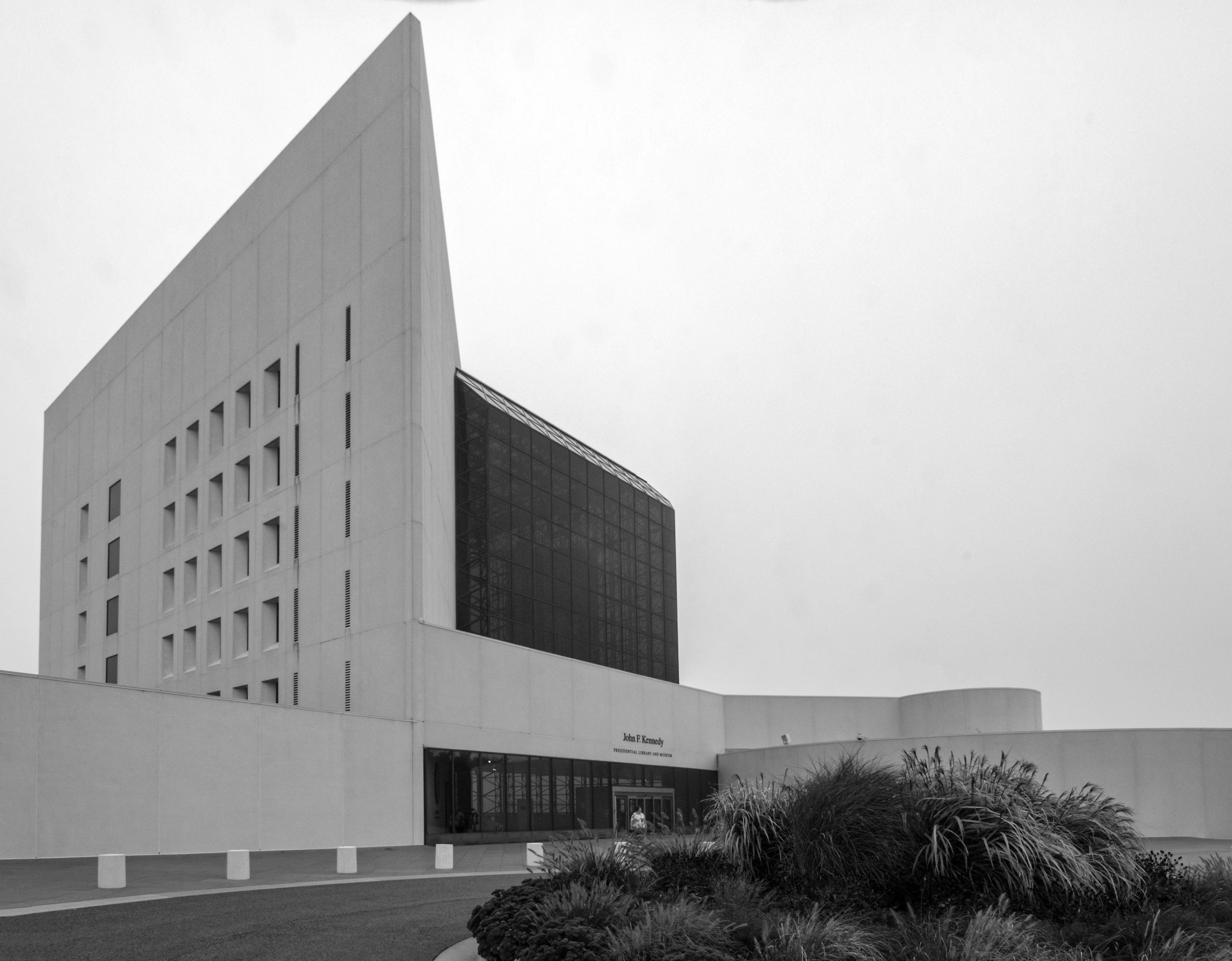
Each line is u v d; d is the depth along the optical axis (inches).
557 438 2342.5
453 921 608.1
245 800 1240.2
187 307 2059.5
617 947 397.7
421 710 1459.2
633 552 2554.1
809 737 2522.1
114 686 1135.6
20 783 1047.6
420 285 1557.6
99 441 2381.9
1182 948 425.7
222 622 1813.5
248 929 567.8
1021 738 1802.4
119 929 562.9
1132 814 624.1
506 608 2057.1
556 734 1771.7
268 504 1744.6
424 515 1526.8
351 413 1603.1
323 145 1744.6
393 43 1633.9
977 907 487.2
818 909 449.7
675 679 2672.2
